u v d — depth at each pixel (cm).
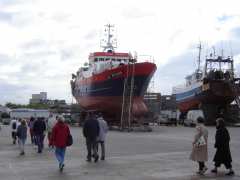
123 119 5072
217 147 1459
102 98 5641
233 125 6706
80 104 6819
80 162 1795
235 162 1834
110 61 5831
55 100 13975
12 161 1830
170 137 3712
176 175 1416
